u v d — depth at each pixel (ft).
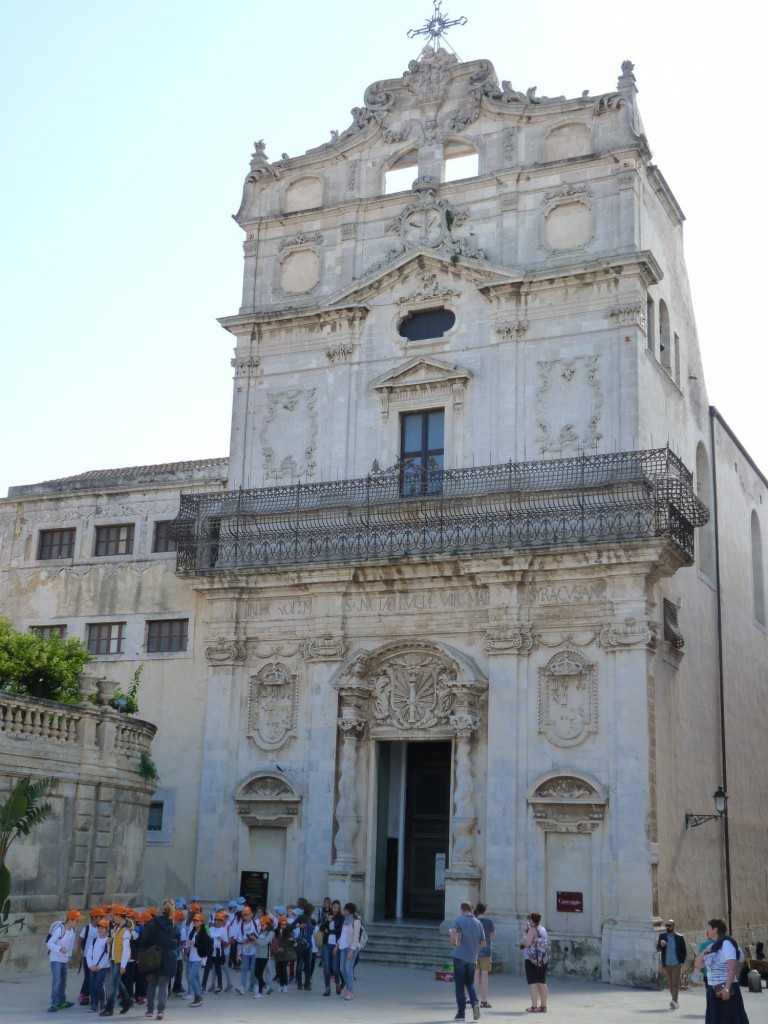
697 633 118.73
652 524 100.78
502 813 101.40
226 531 118.83
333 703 110.73
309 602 114.83
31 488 137.18
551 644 103.76
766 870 134.72
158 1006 66.33
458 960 69.15
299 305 125.29
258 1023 65.21
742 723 132.16
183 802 116.47
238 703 115.65
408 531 109.81
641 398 108.27
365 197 125.18
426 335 118.73
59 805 91.50
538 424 110.42
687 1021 72.08
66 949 69.56
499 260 116.16
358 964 99.60
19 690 105.29
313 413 121.08
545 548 103.55
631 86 115.75
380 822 109.29
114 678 123.54
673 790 104.32
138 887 102.53
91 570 128.77
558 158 117.39
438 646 107.14
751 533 149.28
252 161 132.05
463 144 122.83
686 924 103.09
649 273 110.93
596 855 97.60
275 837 111.14
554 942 96.68
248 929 81.00
